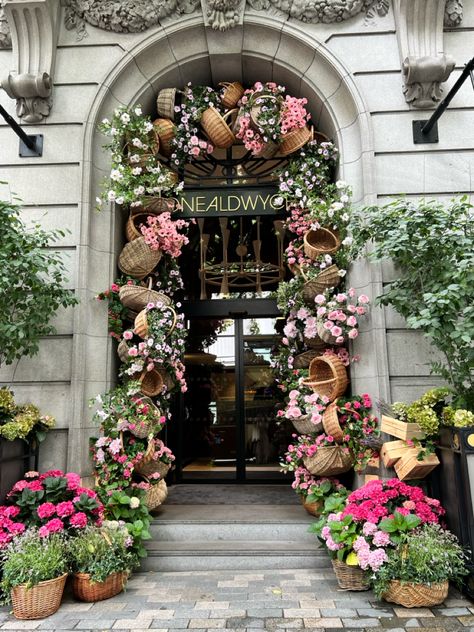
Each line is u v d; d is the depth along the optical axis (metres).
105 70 6.16
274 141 6.17
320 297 5.60
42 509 4.25
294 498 6.36
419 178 5.73
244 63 6.45
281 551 4.87
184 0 6.26
